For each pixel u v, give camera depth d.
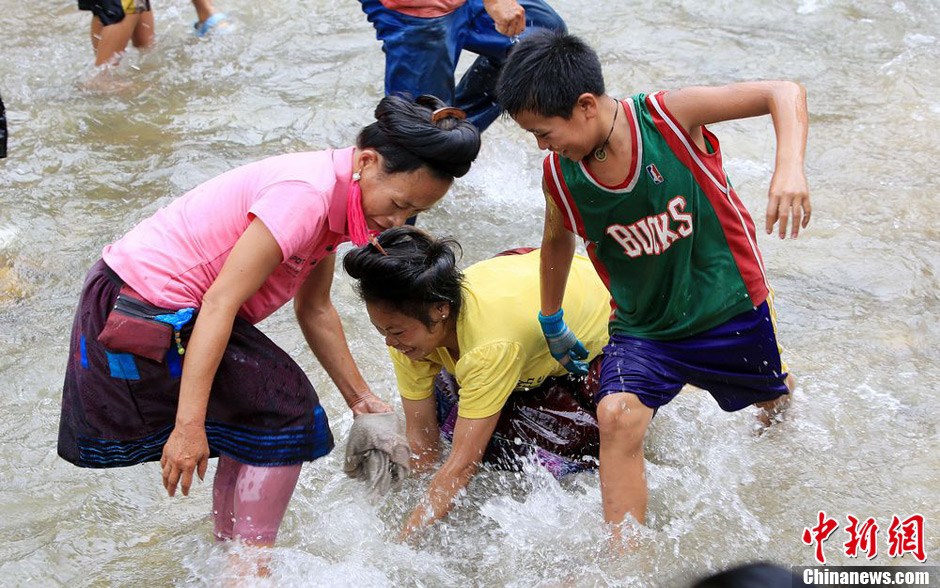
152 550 3.17
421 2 4.49
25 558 3.11
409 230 3.15
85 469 3.51
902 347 3.99
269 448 2.93
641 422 3.14
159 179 5.31
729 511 3.24
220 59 6.64
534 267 3.48
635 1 7.27
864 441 3.52
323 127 5.84
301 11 7.26
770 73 6.30
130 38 6.58
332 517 3.26
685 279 3.13
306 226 2.77
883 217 4.85
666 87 6.16
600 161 3.00
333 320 3.31
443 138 2.72
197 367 2.72
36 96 6.16
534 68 2.89
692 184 3.03
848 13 7.02
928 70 6.20
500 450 3.50
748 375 3.32
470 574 3.09
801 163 2.80
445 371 3.66
